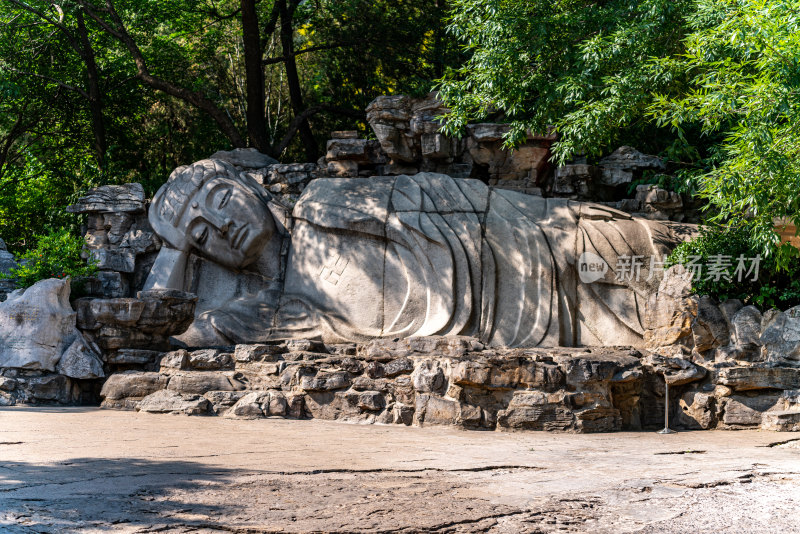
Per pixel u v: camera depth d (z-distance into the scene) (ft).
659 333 41.04
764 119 36.99
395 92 82.79
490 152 54.34
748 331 38.60
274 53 94.07
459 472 22.27
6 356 40.88
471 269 46.68
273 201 54.03
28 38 79.15
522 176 54.13
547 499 18.47
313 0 82.84
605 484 20.59
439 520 15.92
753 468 23.44
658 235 46.70
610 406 35.65
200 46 87.56
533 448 28.19
